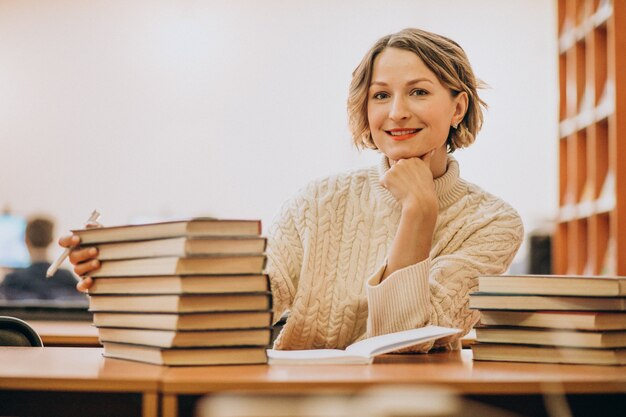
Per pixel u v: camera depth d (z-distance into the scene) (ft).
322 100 21.83
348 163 21.61
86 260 4.43
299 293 5.71
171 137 21.81
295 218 5.91
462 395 3.48
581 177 13.14
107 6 21.67
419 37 5.43
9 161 21.44
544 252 14.88
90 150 21.63
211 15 21.84
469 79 5.61
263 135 21.83
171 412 3.39
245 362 4.10
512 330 4.49
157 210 21.66
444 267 5.38
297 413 2.41
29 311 10.79
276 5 21.81
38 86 21.54
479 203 5.86
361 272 5.74
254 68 21.86
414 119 5.34
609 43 11.36
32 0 21.49
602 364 4.27
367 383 3.40
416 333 4.53
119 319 4.32
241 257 4.08
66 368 3.84
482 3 21.66
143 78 21.79
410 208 5.04
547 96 21.29
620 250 10.90
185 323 3.98
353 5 21.84
